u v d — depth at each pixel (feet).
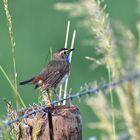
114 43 35.24
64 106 37.96
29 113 36.65
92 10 36.58
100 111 33.19
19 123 36.81
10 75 38.81
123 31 33.96
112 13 106.22
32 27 118.83
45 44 113.91
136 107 30.42
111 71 35.70
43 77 46.11
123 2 104.37
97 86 32.99
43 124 36.94
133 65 31.86
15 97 37.63
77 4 38.34
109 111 33.06
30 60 108.37
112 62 33.55
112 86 32.04
